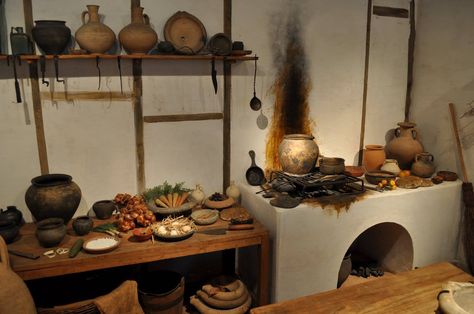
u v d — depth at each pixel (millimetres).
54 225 2432
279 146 3260
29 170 2822
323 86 3625
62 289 2652
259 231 2771
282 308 1778
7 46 2646
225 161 3361
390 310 1757
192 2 3037
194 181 3297
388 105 4020
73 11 2750
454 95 3723
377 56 3846
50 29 2523
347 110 3789
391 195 3258
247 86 3322
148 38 2738
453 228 3703
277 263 2891
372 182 3465
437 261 3697
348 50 3676
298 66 3482
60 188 2605
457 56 3658
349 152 3891
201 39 3072
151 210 2869
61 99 2812
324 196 3070
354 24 3662
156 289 2891
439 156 3922
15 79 2590
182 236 2572
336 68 3652
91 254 2383
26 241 2533
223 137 3316
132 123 3021
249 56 3283
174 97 3109
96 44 2639
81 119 2887
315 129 3670
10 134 2742
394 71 3979
